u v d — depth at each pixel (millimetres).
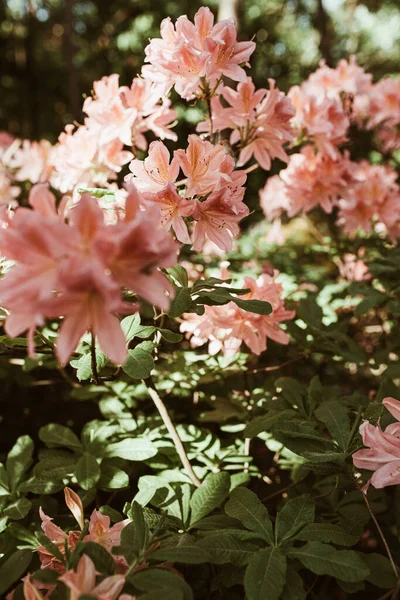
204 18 656
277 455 800
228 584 530
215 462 729
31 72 4789
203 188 596
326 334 808
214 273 1052
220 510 666
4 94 4848
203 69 651
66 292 392
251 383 880
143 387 844
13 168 1322
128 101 753
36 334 607
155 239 413
